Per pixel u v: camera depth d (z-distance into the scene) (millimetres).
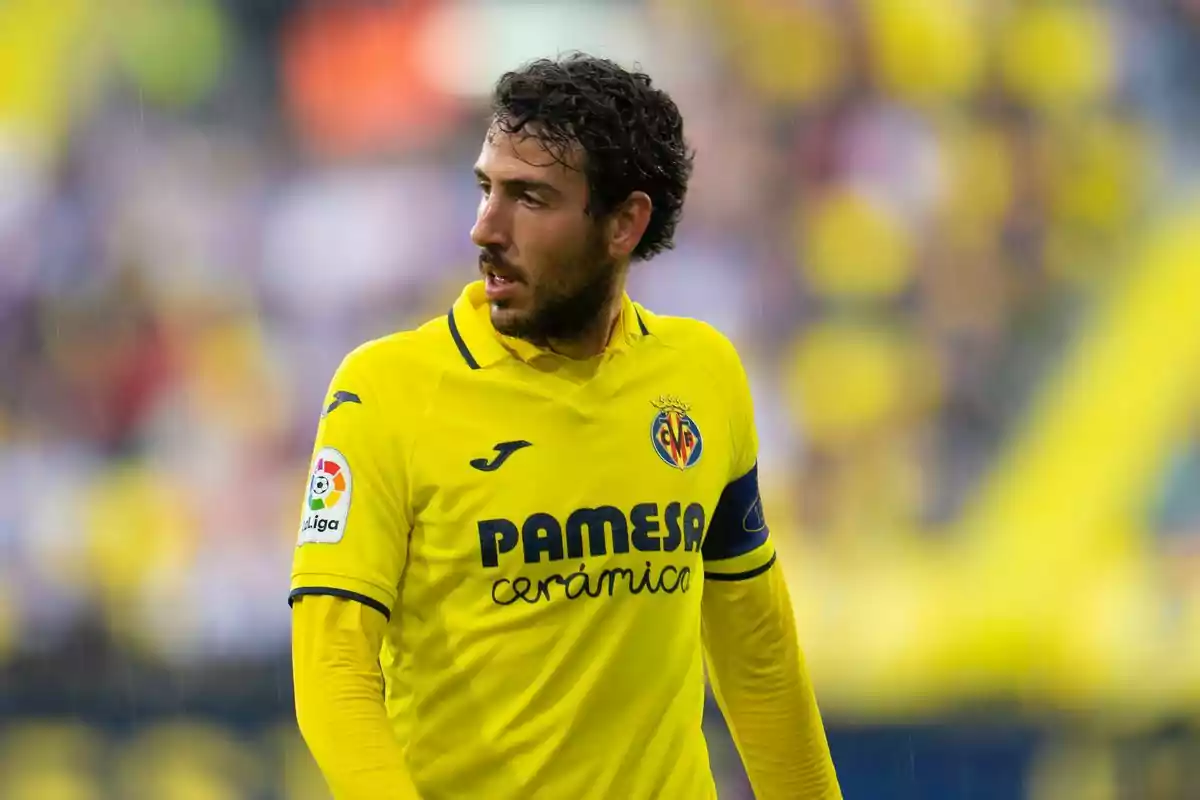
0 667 23109
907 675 23469
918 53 26266
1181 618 24078
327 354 25406
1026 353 25641
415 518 6020
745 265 25781
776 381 25328
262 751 22172
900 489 24891
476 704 6027
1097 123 26438
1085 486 25000
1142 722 22953
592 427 6168
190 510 24484
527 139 5914
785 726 7137
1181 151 26391
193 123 26141
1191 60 26562
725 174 26031
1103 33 26547
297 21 26469
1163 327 25625
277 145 26250
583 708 6055
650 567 6203
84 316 25109
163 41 26188
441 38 26406
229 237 25750
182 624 23859
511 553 5980
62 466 24500
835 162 26047
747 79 26312
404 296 25594
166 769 22047
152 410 24828
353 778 5648
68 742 22406
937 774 22219
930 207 25922
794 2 26266
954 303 25672
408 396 6008
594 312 6168
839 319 25547
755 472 6914
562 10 26500
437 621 6035
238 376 25125
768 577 7012
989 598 24203
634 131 6039
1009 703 23219
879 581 24297
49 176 25594
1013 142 26234
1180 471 25141
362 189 26031
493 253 5977
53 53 25969
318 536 5883
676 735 6340
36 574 24016
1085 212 26156
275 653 23719
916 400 25266
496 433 6043
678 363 6516
